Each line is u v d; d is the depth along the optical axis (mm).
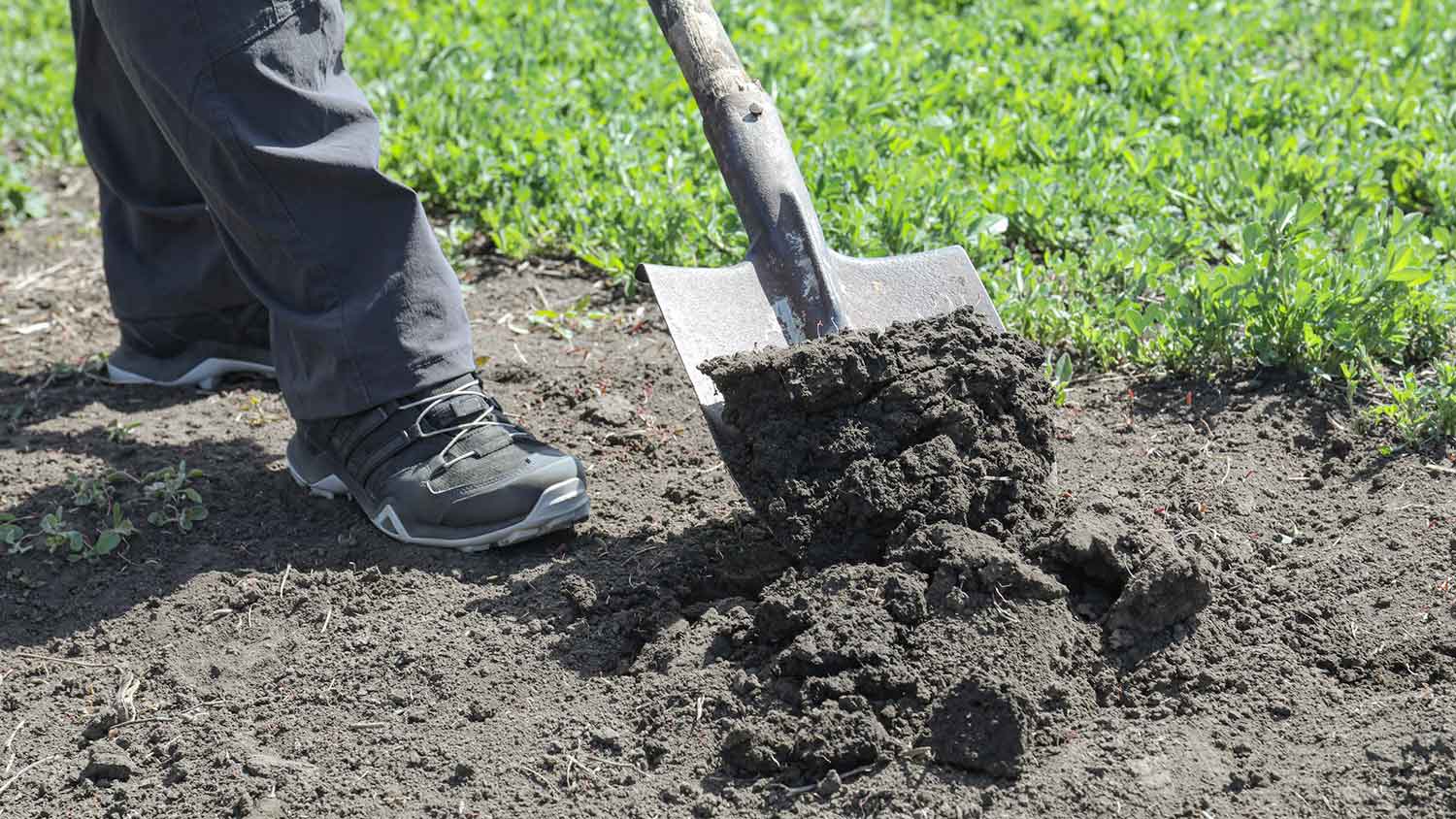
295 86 3584
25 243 6367
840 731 2885
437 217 6125
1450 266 4594
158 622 3576
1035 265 5262
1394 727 2885
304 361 3793
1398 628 3193
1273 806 2717
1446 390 3936
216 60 3490
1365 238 4375
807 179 5465
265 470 4297
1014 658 2977
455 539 3727
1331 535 3576
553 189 6012
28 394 4898
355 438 3805
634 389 4660
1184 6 7625
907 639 3039
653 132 6340
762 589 3346
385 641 3430
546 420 4492
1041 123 6125
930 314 3717
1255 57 7277
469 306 5402
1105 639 3115
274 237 3641
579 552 3732
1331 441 3990
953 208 5180
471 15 8188
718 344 3578
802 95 6480
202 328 4805
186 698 3289
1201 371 4391
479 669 3293
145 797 2994
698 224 5367
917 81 6984
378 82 7234
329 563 3783
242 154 3541
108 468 4320
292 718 3201
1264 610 3258
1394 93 6379
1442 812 2662
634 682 3203
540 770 2980
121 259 4770
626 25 7742
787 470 3328
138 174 4586
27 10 9695
